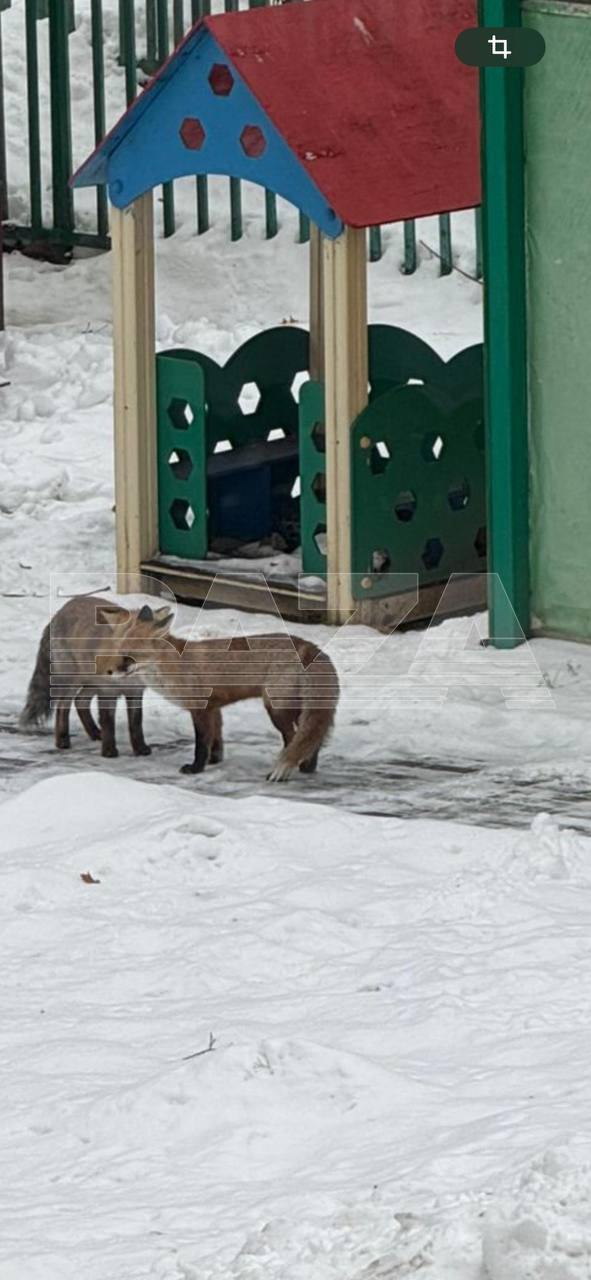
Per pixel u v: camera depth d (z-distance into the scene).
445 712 13.84
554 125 14.83
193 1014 9.12
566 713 13.80
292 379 17.84
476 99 16.33
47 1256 6.77
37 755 13.48
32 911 10.60
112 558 17.73
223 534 17.20
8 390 22.34
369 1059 8.31
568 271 14.92
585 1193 6.27
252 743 13.60
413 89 16.19
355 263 15.39
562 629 15.36
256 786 12.71
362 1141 7.66
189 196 26.78
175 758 13.37
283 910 10.33
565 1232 6.06
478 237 24.62
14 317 24.58
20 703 14.51
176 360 16.62
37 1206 7.31
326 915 10.16
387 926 10.13
